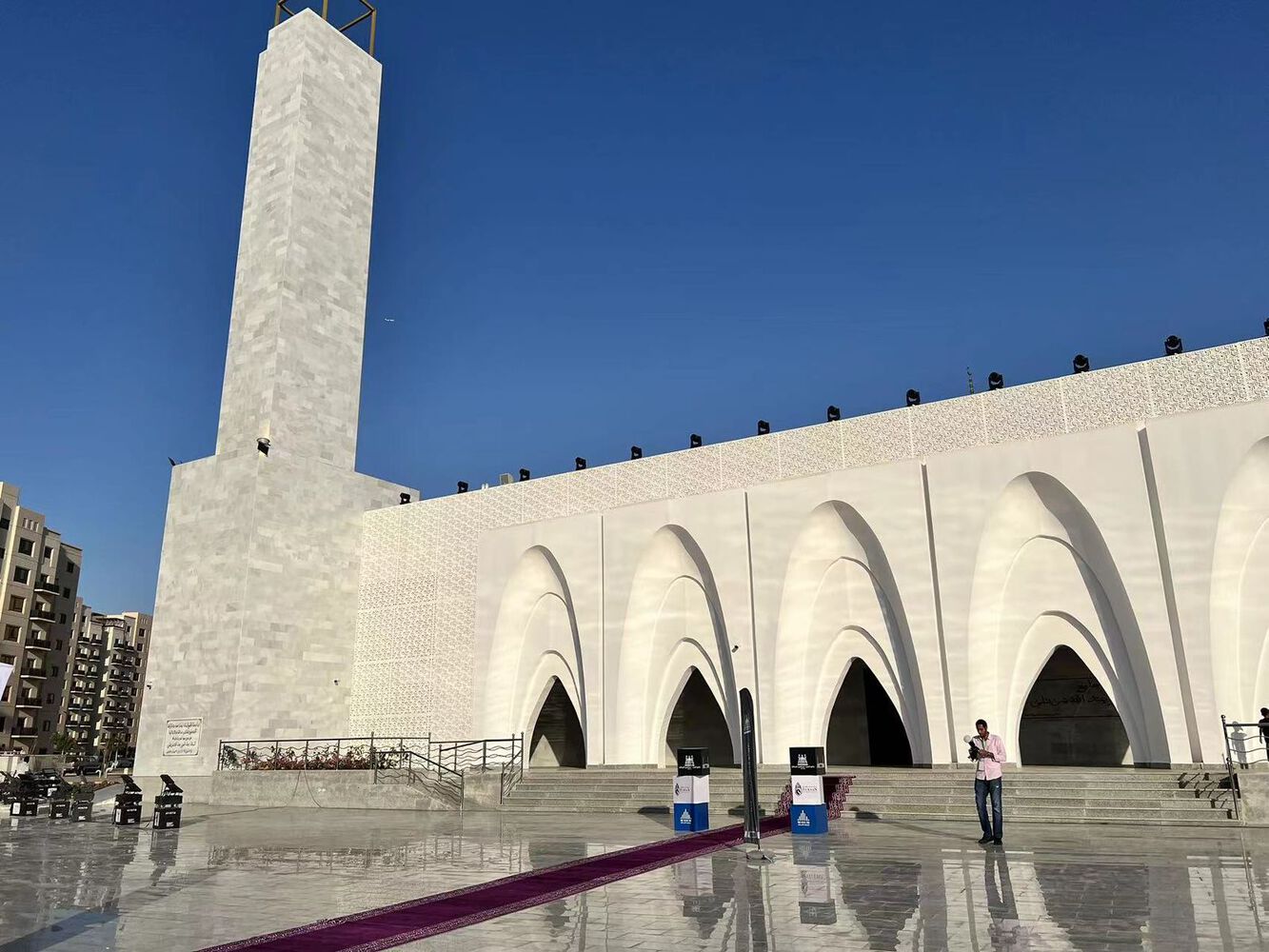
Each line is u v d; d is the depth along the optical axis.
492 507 31.25
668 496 28.11
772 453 26.66
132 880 10.88
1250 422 19.53
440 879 10.52
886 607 23.78
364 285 35.19
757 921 7.62
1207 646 19.09
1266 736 16.30
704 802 15.55
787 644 24.44
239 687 28.84
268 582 30.19
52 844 15.37
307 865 12.06
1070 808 16.16
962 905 8.10
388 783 24.33
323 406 32.94
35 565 68.50
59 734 84.19
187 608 30.78
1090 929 7.08
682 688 26.58
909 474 23.31
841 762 27.95
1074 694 25.53
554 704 32.78
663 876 10.23
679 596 26.91
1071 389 22.77
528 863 11.70
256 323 32.62
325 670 31.53
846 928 7.26
